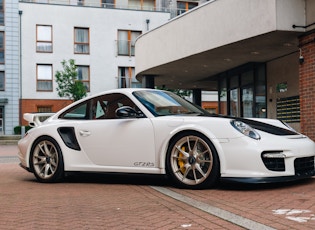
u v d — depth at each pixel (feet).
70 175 21.62
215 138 15.61
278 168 15.44
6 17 100.42
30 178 21.59
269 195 14.65
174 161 16.60
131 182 18.88
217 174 15.62
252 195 14.73
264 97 44.01
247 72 47.34
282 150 15.48
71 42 104.06
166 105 18.25
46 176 19.34
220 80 54.49
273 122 17.84
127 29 107.76
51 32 103.09
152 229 10.45
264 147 15.21
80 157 18.70
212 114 18.17
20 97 100.78
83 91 95.09
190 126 16.06
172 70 49.52
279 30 29.81
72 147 18.88
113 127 18.07
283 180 15.24
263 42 34.22
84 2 109.09
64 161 18.90
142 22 108.78
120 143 17.74
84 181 19.67
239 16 33.47
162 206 13.20
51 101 102.58
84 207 13.34
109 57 106.63
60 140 19.03
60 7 103.60
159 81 59.36
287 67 40.09
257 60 43.09
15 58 100.78
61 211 12.81
